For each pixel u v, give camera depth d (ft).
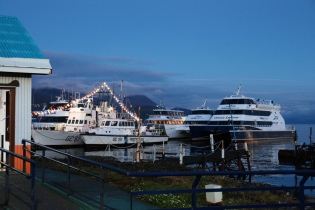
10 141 39.42
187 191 21.62
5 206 26.96
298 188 24.50
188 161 84.84
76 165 55.26
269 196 41.42
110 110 186.19
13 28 44.06
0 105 42.73
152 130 214.28
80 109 176.24
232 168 105.91
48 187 33.40
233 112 214.48
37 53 40.98
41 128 172.24
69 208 26.91
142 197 32.55
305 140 324.19
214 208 22.39
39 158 66.69
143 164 65.98
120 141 169.89
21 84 39.93
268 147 186.60
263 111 228.02
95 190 34.71
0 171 38.88
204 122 246.68
